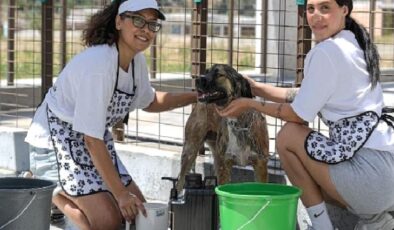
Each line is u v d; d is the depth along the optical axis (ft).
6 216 15.03
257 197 13.88
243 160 16.88
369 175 14.32
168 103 17.56
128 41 15.62
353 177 14.35
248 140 16.67
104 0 23.58
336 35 14.76
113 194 15.58
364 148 14.48
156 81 33.37
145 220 15.15
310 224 17.39
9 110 30.27
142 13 15.44
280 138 15.15
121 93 16.17
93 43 15.89
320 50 14.38
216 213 15.19
